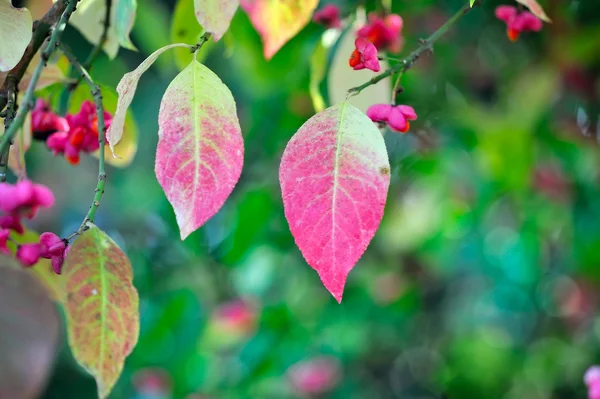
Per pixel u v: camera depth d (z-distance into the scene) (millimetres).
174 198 374
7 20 409
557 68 839
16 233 426
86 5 494
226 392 1065
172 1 873
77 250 382
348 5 586
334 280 371
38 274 426
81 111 466
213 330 1102
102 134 416
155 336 1065
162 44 827
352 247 372
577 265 1038
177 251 1099
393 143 903
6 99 425
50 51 409
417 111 780
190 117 377
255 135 888
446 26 452
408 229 1088
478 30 812
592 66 843
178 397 1086
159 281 1102
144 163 1175
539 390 1267
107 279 383
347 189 374
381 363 1289
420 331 1351
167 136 376
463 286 1366
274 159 908
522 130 851
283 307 1085
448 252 1180
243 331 1102
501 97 861
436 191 1033
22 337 368
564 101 889
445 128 843
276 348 1061
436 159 896
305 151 376
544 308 1286
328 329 1140
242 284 1106
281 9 468
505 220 1203
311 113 813
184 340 1100
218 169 375
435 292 1372
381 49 495
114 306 384
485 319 1368
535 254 1142
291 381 1154
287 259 1110
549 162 958
